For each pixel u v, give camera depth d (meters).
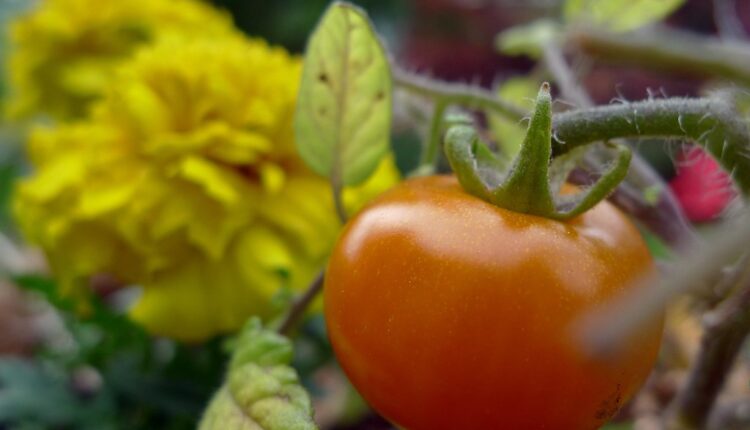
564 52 0.23
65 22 0.27
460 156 0.10
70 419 0.18
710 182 0.12
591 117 0.10
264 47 0.21
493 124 0.16
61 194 0.17
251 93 0.17
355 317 0.10
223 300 0.17
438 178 0.11
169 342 0.20
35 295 0.23
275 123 0.17
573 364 0.09
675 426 0.12
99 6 0.27
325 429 0.20
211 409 0.12
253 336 0.12
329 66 0.12
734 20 0.26
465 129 0.10
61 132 0.19
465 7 0.46
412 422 0.10
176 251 0.17
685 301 0.12
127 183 0.17
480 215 0.10
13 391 0.18
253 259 0.17
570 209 0.10
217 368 0.18
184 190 0.17
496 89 0.17
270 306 0.17
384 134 0.12
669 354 0.18
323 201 0.17
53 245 0.17
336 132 0.12
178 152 0.17
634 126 0.10
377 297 0.10
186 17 0.27
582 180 0.11
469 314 0.09
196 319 0.17
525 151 0.10
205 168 0.16
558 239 0.10
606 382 0.10
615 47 0.20
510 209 0.10
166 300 0.17
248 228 0.17
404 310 0.10
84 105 0.28
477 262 0.09
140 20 0.27
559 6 0.30
